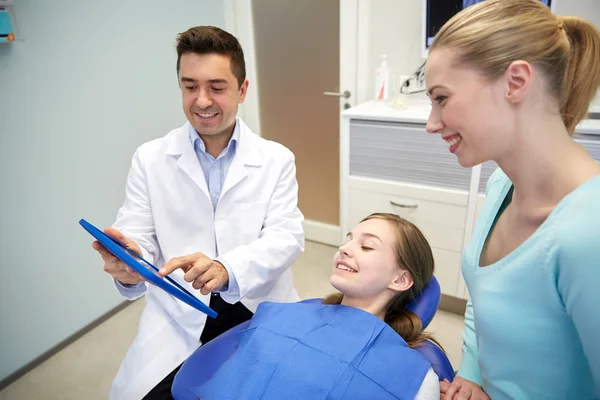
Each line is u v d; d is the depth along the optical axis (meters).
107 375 1.84
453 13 2.00
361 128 2.05
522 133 0.58
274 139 2.84
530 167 0.60
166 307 1.24
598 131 1.56
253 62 2.68
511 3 0.58
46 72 1.71
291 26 2.50
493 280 0.64
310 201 2.87
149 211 1.30
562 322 0.58
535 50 0.55
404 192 2.04
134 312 2.24
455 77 0.58
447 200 1.94
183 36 1.11
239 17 2.62
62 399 1.72
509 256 0.62
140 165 1.29
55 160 1.81
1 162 1.63
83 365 1.89
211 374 1.00
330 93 2.51
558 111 0.58
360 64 2.39
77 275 1.99
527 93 0.56
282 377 0.85
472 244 0.76
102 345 2.01
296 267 2.62
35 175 1.75
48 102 1.74
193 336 1.22
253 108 2.79
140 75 2.12
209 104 1.12
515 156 0.60
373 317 0.91
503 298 0.63
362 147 2.09
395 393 0.81
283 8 2.48
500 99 0.57
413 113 1.97
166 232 1.28
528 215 0.62
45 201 1.80
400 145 1.98
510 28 0.55
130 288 1.11
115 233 0.96
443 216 1.98
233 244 1.29
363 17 2.30
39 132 1.73
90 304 2.08
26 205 1.74
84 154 1.92
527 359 0.63
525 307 0.60
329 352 0.87
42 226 1.81
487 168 1.80
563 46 0.56
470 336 0.91
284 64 2.61
